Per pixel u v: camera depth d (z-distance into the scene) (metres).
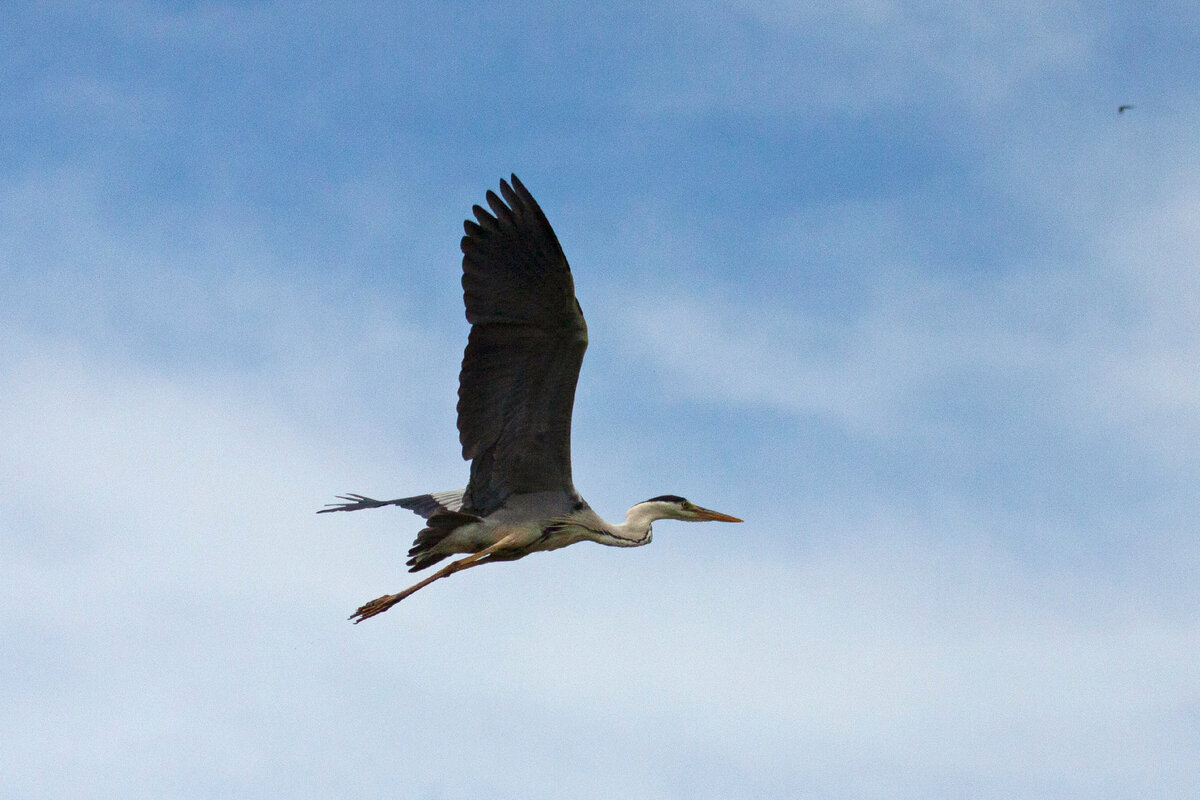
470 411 14.21
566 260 13.30
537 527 15.08
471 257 13.61
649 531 17.03
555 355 14.02
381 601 14.24
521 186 13.11
